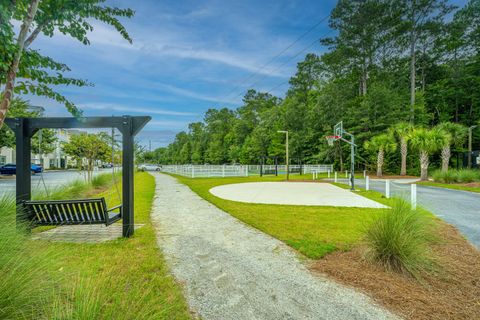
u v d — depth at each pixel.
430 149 17.75
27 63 2.28
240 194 11.29
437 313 2.36
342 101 32.66
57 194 7.16
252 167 31.38
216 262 3.59
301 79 47.12
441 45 32.03
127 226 4.70
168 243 4.41
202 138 65.94
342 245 4.20
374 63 34.41
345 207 7.67
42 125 4.62
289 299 2.63
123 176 4.71
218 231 5.18
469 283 2.93
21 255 2.24
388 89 29.59
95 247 4.02
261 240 4.59
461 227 5.33
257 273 3.25
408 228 3.54
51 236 4.66
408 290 2.79
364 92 33.31
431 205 7.90
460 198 9.48
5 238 2.49
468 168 20.03
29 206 4.29
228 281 3.03
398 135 25.86
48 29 2.50
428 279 3.02
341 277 3.11
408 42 32.34
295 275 3.19
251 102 57.94
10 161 32.66
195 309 2.44
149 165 45.38
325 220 5.97
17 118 4.52
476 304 2.51
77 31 2.58
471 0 29.62
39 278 2.05
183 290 2.79
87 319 1.63
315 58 47.06
